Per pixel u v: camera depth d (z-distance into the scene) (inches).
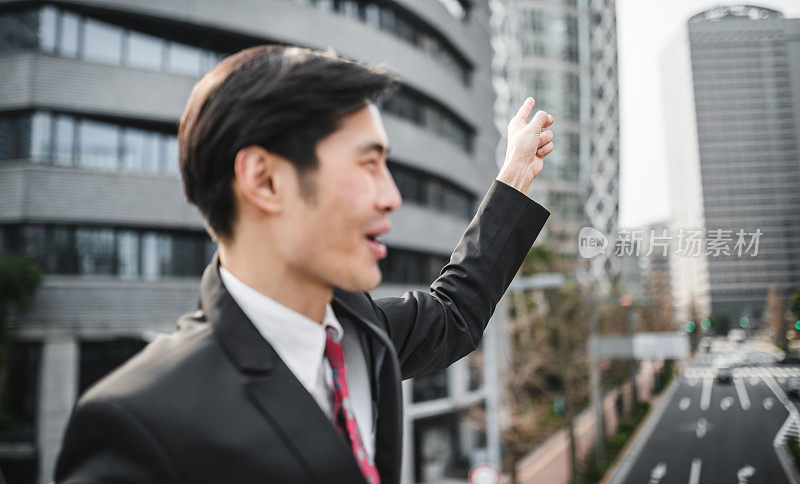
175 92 450.6
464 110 720.3
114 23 443.2
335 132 19.8
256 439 17.7
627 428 625.0
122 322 426.6
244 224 21.1
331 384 22.6
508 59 853.8
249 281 21.3
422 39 666.2
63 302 415.8
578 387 670.5
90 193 425.4
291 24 497.7
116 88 434.3
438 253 655.1
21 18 429.4
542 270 538.0
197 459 17.1
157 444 16.8
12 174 415.5
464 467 629.9
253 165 19.7
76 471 17.3
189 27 462.6
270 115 19.0
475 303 35.9
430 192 657.0
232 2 469.7
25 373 409.4
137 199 435.2
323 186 19.6
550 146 40.1
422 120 649.6
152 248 444.1
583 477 548.7
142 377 18.3
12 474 393.1
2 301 386.3
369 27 561.6
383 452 23.7
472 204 762.8
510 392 535.2
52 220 415.8
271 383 18.8
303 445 18.2
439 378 622.8
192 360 19.0
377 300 33.1
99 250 431.2
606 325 500.7
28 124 421.4
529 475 617.9
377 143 20.8
